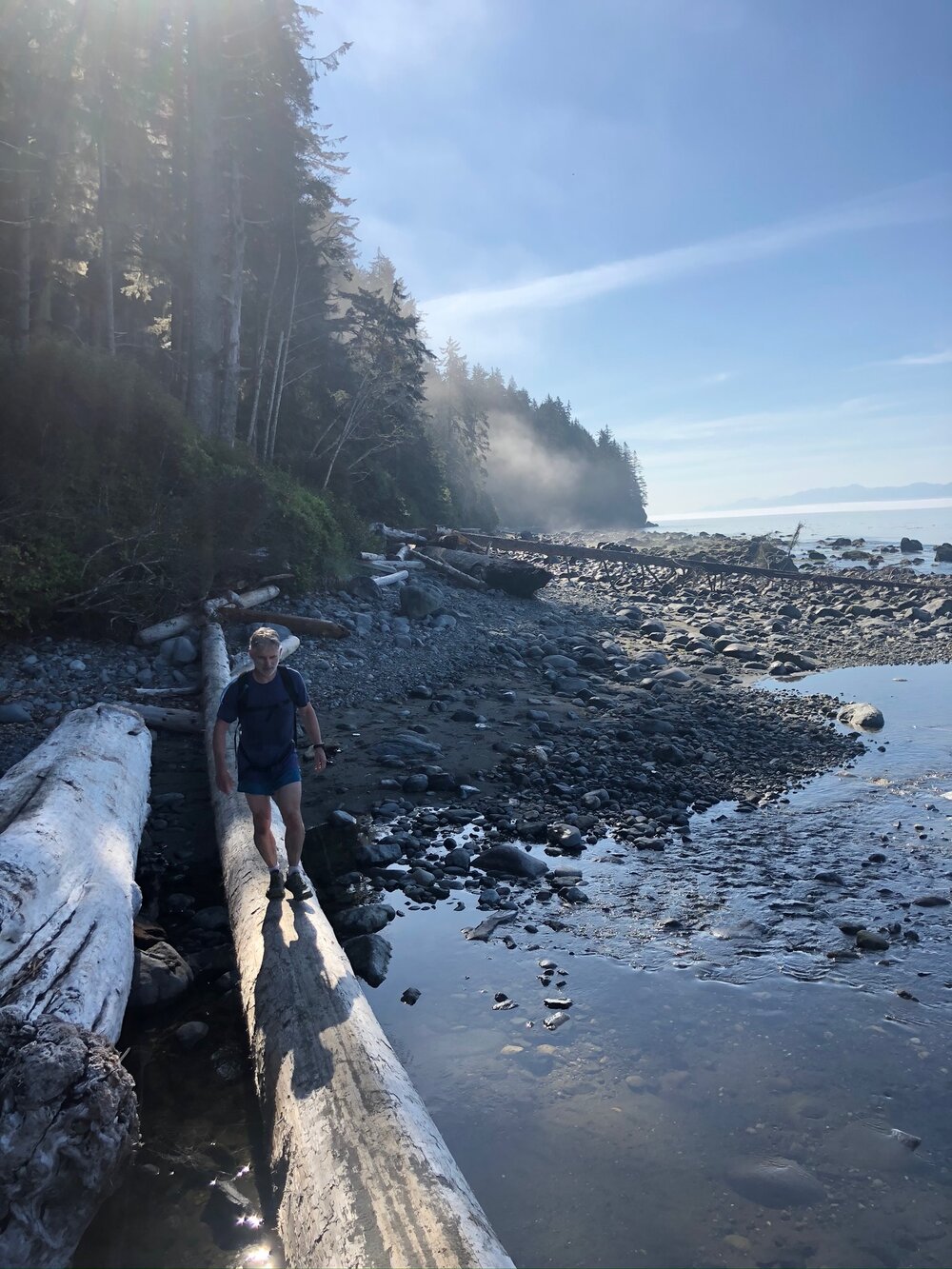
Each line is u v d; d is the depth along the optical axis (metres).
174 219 24.02
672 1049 4.17
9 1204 2.69
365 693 11.63
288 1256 2.71
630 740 10.31
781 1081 3.91
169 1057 3.98
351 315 32.25
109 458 13.11
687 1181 3.28
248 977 4.18
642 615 21.64
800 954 5.20
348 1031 3.52
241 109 22.23
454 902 5.97
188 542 12.94
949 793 8.46
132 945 4.49
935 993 4.73
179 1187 3.11
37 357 13.14
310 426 31.34
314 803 7.85
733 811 8.04
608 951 5.23
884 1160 3.39
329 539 17.11
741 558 38.84
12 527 11.16
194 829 6.98
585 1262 2.89
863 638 19.14
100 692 9.78
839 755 9.92
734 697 13.09
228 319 22.58
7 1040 3.00
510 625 17.95
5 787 5.34
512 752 9.48
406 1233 2.48
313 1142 2.92
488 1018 4.44
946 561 40.03
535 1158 3.40
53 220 19.80
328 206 27.98
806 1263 2.89
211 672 10.04
